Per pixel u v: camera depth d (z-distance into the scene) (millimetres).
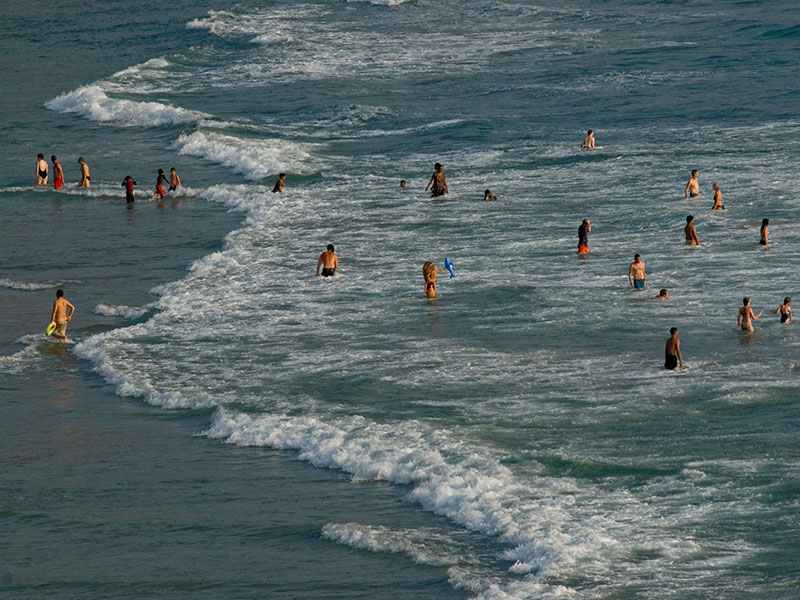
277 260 72438
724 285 62469
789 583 29734
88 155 110188
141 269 72562
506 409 45250
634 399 45781
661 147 99250
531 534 33438
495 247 72688
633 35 171625
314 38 179875
